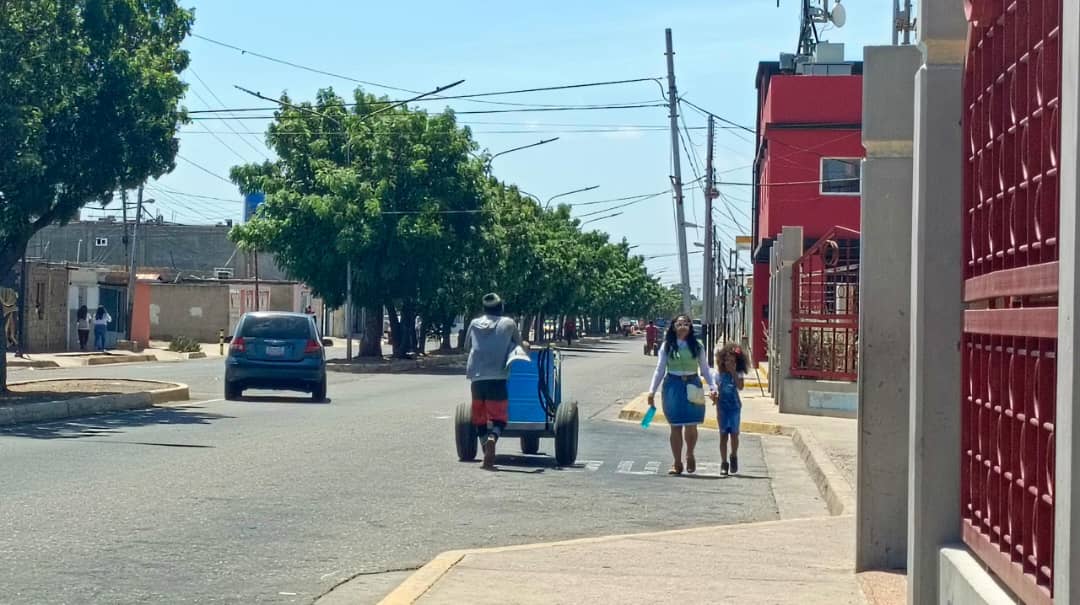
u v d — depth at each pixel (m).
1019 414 5.24
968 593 5.74
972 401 6.25
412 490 13.25
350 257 46.25
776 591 8.30
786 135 46.62
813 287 28.08
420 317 60.28
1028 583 5.00
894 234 8.74
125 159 22.38
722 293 65.56
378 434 19.03
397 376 40.12
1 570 8.66
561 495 13.38
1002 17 5.64
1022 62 5.24
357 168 47.75
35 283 52.59
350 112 49.19
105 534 10.12
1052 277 4.69
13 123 20.23
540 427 16.06
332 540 10.29
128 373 37.38
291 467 14.72
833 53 50.12
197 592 8.23
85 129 21.97
